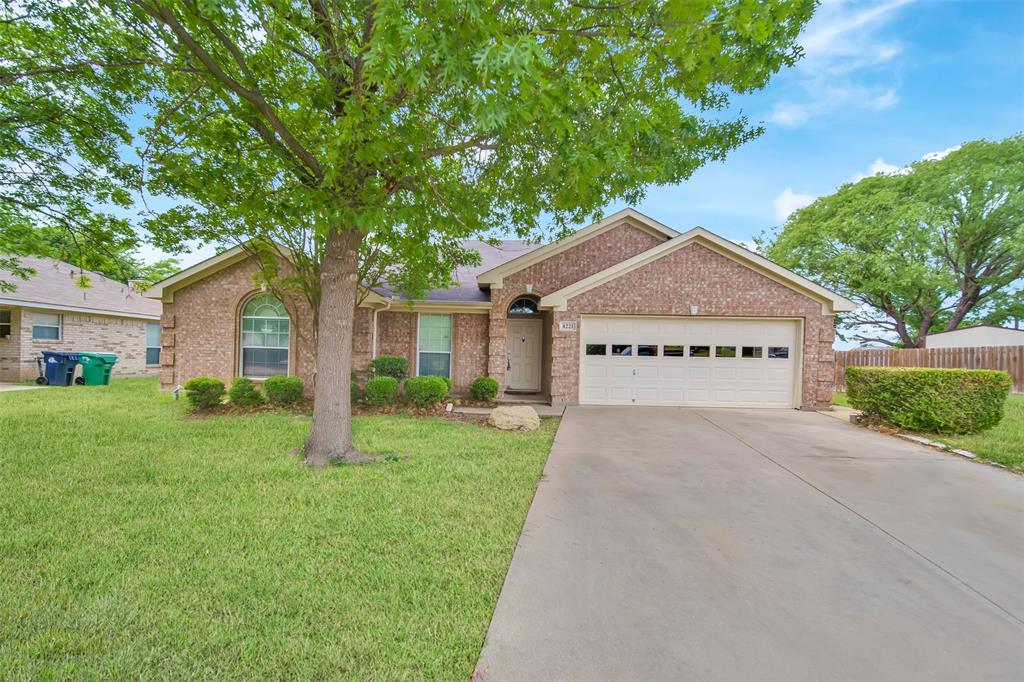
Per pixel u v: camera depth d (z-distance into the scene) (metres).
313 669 2.27
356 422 8.77
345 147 4.92
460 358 12.80
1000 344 18.84
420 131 5.19
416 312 12.77
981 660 2.41
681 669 2.31
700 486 5.20
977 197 20.19
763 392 11.52
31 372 15.15
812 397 11.24
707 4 4.21
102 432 7.44
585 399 11.59
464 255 9.88
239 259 12.06
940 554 3.60
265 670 2.26
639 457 6.46
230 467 5.62
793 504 4.66
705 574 3.26
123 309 18.08
